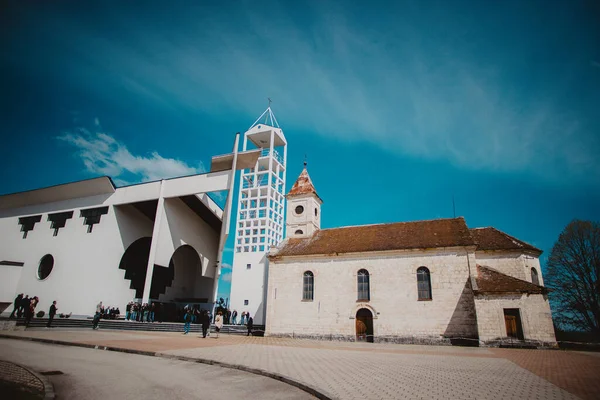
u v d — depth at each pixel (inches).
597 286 1258.6
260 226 1827.0
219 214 1747.0
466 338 976.9
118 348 605.3
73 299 1462.8
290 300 1211.2
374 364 525.7
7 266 1601.9
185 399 304.5
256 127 2110.0
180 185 1465.3
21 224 1733.5
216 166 1533.0
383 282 1111.0
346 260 1179.9
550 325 899.4
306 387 349.7
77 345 649.6
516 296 941.2
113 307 1416.1
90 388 334.3
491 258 1126.4
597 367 526.0
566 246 1363.2
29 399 287.4
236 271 1724.9
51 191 1653.5
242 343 832.3
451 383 381.4
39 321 1015.0
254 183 2015.3
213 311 1374.3
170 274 1739.7
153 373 416.8
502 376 433.7
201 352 596.7
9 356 510.0
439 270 1063.6
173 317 1675.7
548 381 402.3
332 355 639.8
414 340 1024.9
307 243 1334.9
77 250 1541.6
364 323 1107.9
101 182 1552.7
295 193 1488.7
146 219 1654.8
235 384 372.2
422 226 1234.6
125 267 1518.2
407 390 342.3
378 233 1262.3
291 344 872.3
